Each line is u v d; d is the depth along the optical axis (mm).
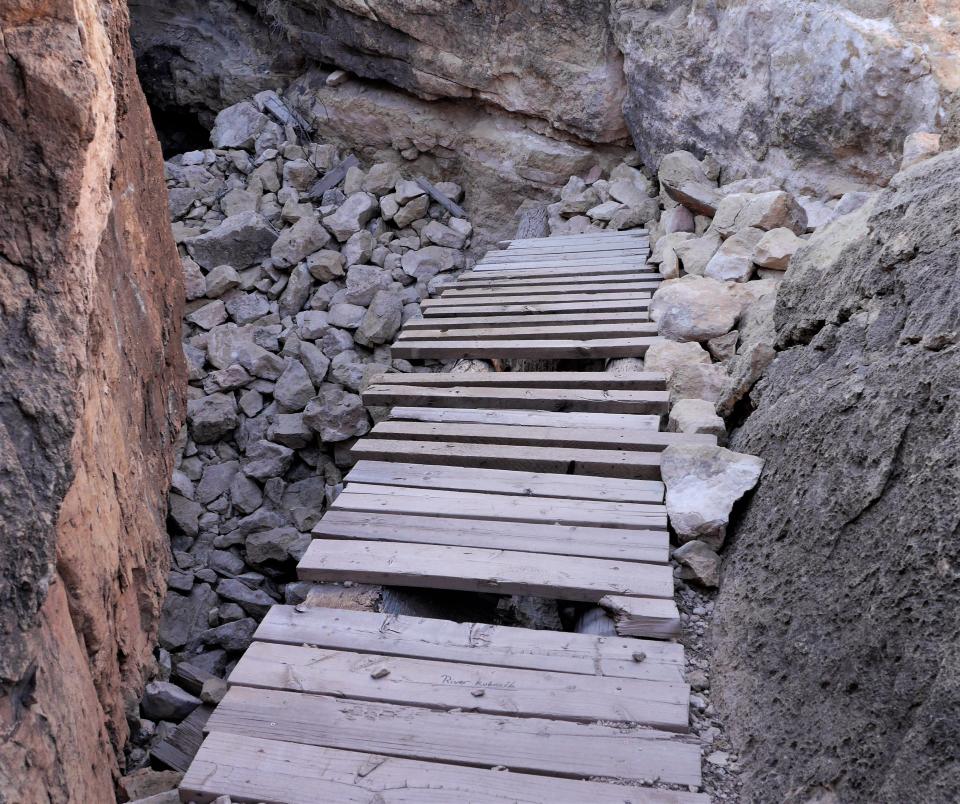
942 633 1821
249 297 7957
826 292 3117
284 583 6273
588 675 2289
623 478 3184
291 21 9453
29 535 1729
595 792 1939
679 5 7207
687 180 6578
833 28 5500
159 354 4086
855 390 2529
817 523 2420
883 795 1754
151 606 3494
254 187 8867
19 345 1823
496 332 4734
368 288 7844
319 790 1946
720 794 2012
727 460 2959
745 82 6383
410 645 2398
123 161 3744
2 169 1867
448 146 8914
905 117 5270
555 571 2658
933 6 5219
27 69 1859
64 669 1986
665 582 2602
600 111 7910
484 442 3520
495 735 2098
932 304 2465
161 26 10203
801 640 2225
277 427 6844
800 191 5945
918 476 2086
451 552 2766
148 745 3408
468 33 8258
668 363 4000
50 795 1746
